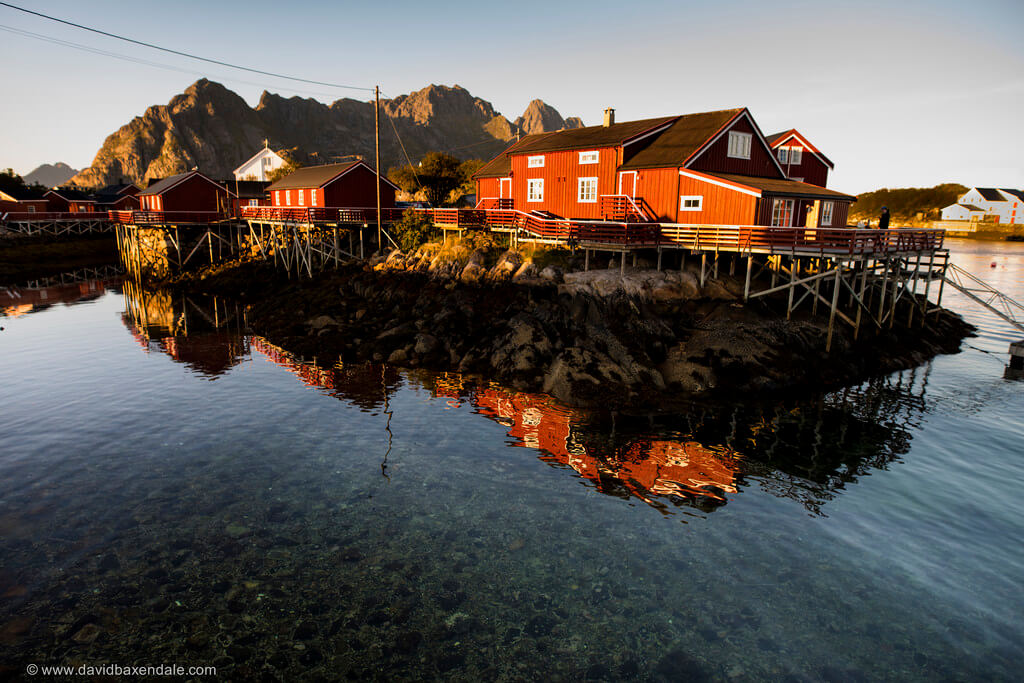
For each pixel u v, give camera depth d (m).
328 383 22.77
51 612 9.85
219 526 12.56
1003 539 12.17
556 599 10.30
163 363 25.83
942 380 23.42
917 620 9.81
